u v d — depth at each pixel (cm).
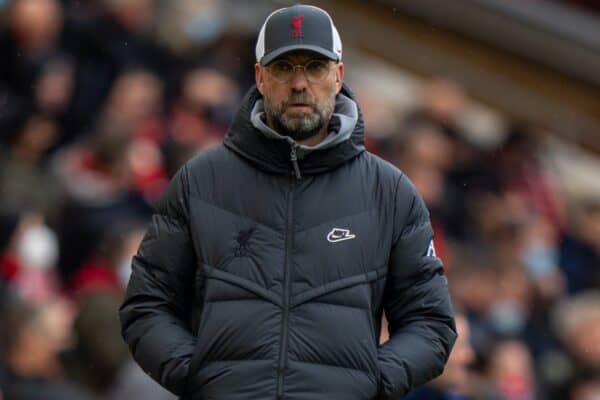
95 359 2477
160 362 1496
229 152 1532
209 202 1513
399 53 3822
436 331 1525
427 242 1532
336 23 3800
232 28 3622
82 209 2944
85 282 2666
